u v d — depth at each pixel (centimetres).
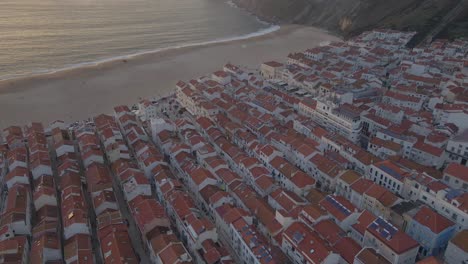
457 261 8619
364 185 11150
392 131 14175
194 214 9850
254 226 10300
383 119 15038
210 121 15975
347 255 8581
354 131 14725
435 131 14212
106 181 11400
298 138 14275
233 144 14900
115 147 13238
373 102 18025
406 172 11531
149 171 12538
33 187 11919
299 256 8812
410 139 13562
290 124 16225
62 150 13538
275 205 10875
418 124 15038
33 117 17512
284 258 8988
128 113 16538
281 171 12288
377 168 12044
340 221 9850
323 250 8425
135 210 10131
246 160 12712
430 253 9300
